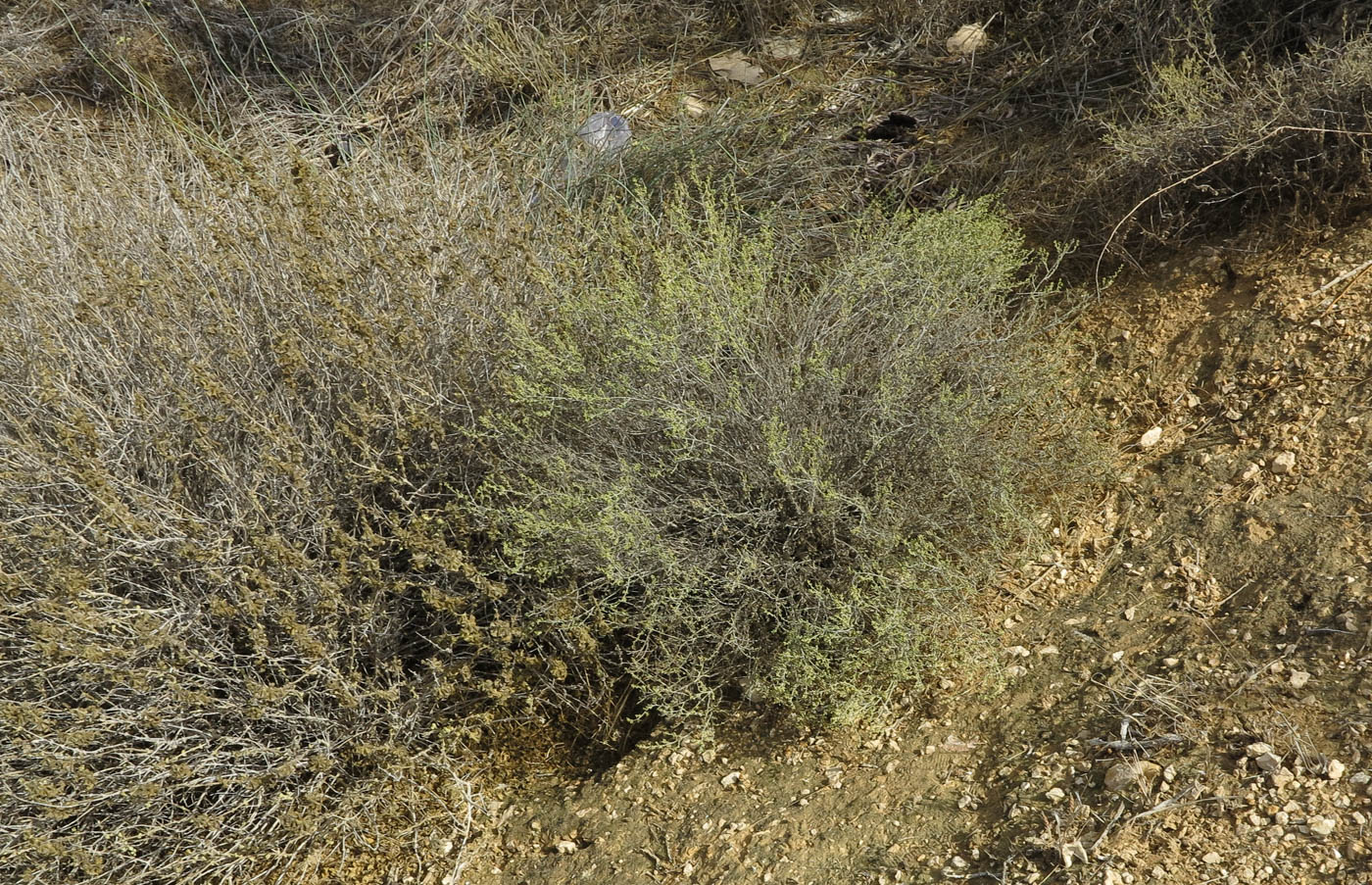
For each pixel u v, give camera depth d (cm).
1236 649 235
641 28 534
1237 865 192
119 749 273
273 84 539
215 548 268
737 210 389
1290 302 312
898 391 279
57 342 302
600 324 294
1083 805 215
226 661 281
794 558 282
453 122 504
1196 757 215
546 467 277
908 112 463
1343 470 261
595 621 283
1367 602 227
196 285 312
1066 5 463
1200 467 287
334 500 289
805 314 304
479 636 275
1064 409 312
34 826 268
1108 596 267
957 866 214
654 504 283
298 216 329
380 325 303
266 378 303
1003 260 316
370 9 567
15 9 581
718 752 269
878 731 257
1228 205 350
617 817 263
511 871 264
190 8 552
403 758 280
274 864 277
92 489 262
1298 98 330
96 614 252
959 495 282
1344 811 194
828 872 226
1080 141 408
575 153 444
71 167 399
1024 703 249
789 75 499
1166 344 329
